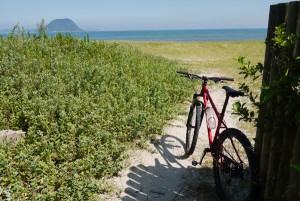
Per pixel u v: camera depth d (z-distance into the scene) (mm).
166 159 5785
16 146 5219
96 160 5078
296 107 2914
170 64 16031
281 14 3545
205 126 7754
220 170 4547
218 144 4512
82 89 8422
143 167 5402
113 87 8930
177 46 32688
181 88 10539
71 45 13016
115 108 7449
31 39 12766
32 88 7738
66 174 4727
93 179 4805
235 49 31859
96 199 4340
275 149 3445
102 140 5953
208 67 18891
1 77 8062
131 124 6801
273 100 3512
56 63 9688
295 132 3162
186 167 5488
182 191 4723
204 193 4680
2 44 10992
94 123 6555
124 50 15398
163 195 4605
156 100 8516
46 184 4309
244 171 4105
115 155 5543
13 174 4262
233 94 4207
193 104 5863
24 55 10047
